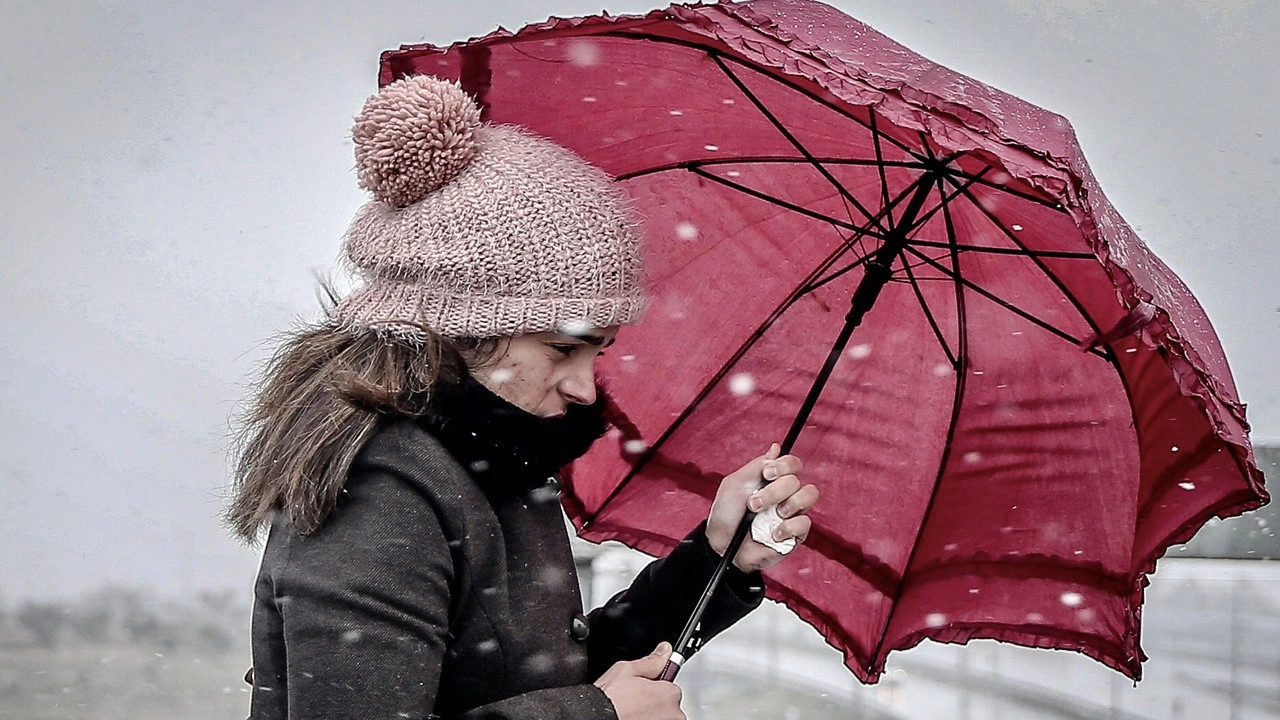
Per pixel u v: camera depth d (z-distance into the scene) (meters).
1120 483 2.37
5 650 12.20
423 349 1.87
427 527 1.81
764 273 2.52
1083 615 2.41
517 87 2.25
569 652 2.03
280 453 1.84
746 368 2.57
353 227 1.98
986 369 2.46
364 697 1.69
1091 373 2.36
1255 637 5.95
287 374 1.92
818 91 2.07
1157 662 6.12
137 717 8.95
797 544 2.31
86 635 13.02
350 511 1.79
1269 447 4.82
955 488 2.50
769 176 2.41
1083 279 2.22
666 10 1.92
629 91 2.26
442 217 1.88
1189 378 1.85
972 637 2.47
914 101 1.78
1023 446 2.45
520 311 1.87
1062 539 2.43
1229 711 5.93
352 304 1.93
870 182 2.34
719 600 2.29
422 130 1.88
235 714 9.09
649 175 2.48
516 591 1.98
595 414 2.02
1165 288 2.05
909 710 7.72
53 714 9.00
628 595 2.39
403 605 1.75
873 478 2.54
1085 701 6.79
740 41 1.84
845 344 2.42
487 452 1.90
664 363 2.58
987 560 2.48
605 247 1.94
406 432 1.85
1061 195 1.73
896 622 2.52
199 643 12.50
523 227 1.88
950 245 2.36
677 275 2.55
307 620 1.72
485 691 1.91
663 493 2.58
